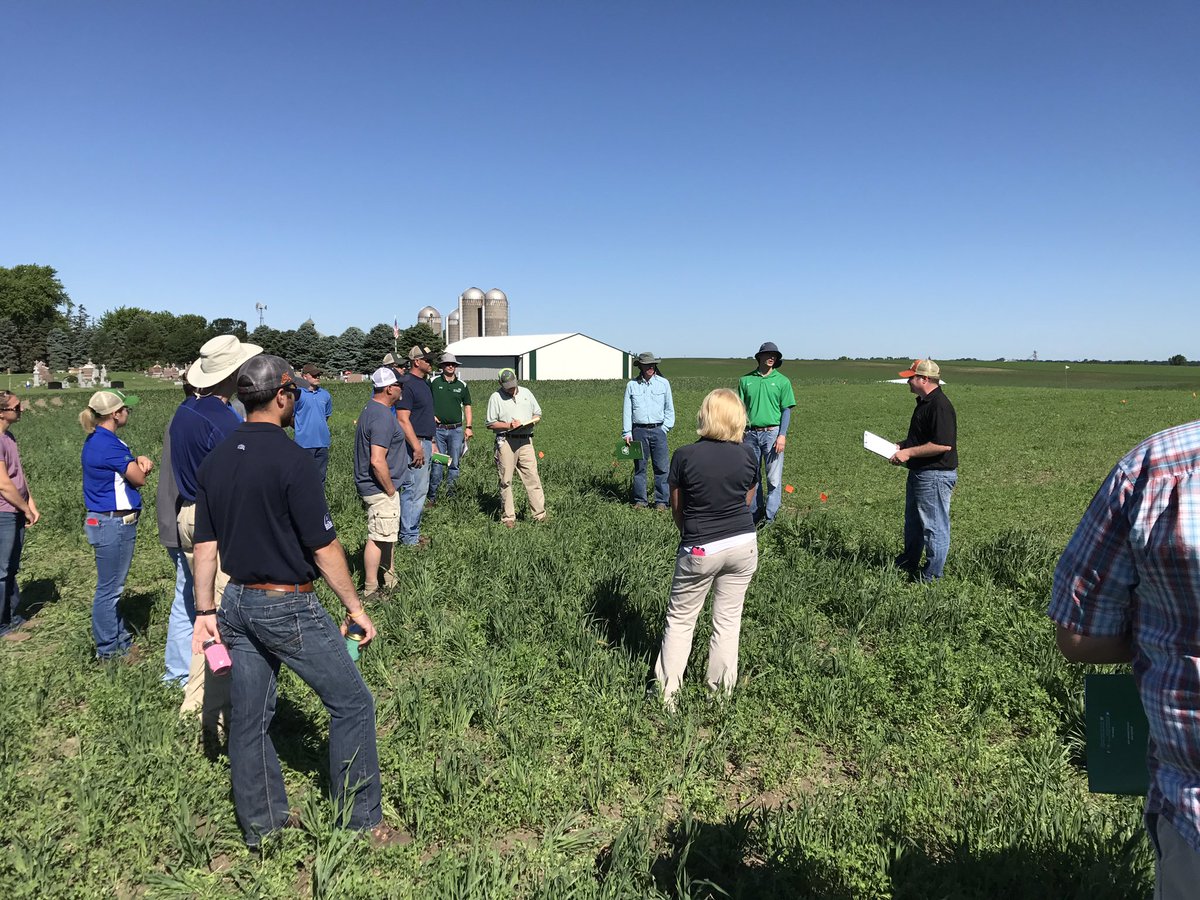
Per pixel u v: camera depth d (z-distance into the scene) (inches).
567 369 3289.9
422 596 248.4
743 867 124.0
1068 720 169.9
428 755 156.9
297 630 124.5
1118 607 71.9
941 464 266.8
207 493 125.1
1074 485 472.7
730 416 175.5
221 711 157.4
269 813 131.3
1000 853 121.3
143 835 129.7
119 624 212.7
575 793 144.6
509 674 194.4
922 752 159.2
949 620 229.9
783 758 158.6
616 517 382.6
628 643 215.8
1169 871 68.6
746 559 177.5
